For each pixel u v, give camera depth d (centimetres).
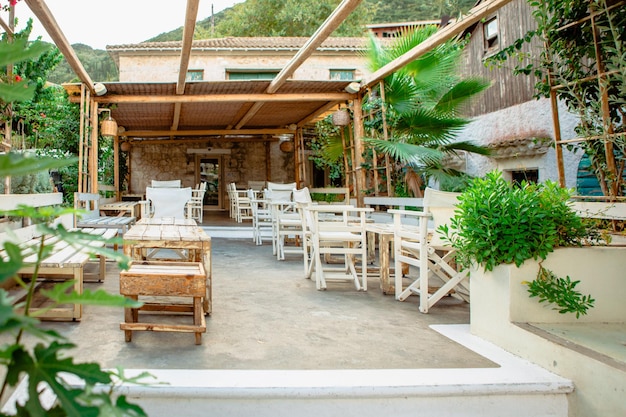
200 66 1309
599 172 343
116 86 655
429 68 655
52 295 64
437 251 396
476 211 251
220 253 588
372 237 528
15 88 64
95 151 671
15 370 63
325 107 834
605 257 246
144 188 1295
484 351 237
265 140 1289
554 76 369
